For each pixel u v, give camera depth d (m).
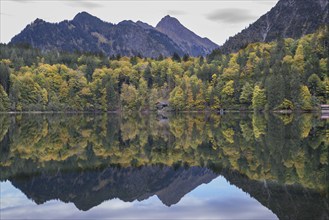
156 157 44.22
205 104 193.50
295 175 31.38
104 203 25.64
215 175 33.94
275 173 32.47
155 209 24.36
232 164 38.16
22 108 188.38
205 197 26.98
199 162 40.44
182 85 199.88
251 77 192.38
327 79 161.38
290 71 162.50
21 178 32.47
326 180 29.30
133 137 65.88
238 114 157.88
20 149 49.69
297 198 24.97
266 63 193.62
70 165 38.78
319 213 21.92
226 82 195.12
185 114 174.25
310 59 174.62
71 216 22.80
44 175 33.75
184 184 31.03
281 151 44.19
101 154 46.44
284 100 151.12
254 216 22.28
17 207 24.41
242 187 28.88
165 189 29.48
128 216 22.95
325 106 152.88
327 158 38.75
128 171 36.38
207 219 22.22
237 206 24.45
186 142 57.06
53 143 56.25
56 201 25.81
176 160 42.00
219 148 49.59
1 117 142.12
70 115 170.38
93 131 79.19
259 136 60.56
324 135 59.41
